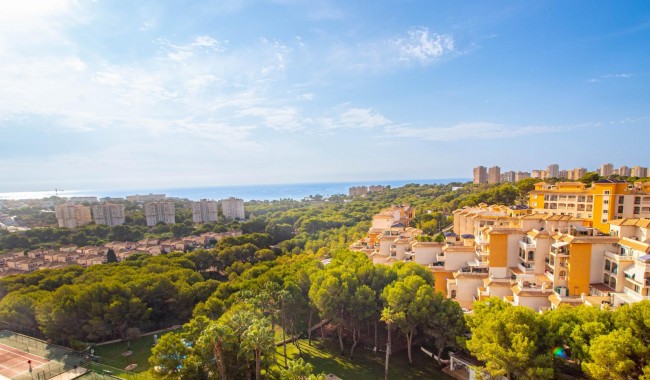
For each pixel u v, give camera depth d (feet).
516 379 117.60
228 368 137.80
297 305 189.98
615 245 160.66
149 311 221.25
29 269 376.07
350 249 334.03
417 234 311.47
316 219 595.47
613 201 271.49
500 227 210.59
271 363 141.79
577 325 112.27
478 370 127.13
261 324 135.95
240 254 386.52
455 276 201.57
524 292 161.17
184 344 141.79
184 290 238.89
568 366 116.26
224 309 206.49
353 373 161.17
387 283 194.29
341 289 178.81
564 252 167.12
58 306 202.80
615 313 111.96
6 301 222.69
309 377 113.29
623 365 91.30
